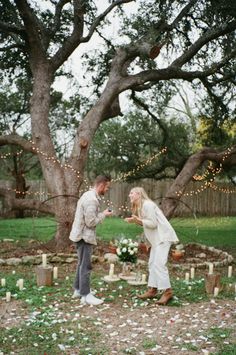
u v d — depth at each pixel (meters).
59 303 6.53
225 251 12.08
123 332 5.38
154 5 13.09
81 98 15.91
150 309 6.29
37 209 11.85
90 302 6.48
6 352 4.73
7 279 7.97
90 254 6.58
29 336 5.20
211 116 15.91
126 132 20.50
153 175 19.05
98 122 11.92
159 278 6.52
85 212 6.44
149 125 20.42
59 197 11.27
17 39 12.60
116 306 6.44
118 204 23.39
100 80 15.16
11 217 22.30
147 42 11.67
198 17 12.98
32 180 24.98
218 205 24.69
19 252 10.88
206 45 13.51
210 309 6.32
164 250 6.59
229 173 19.84
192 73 12.69
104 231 15.77
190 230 17.08
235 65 13.27
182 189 12.25
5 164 22.98
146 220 6.55
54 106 18.33
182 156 17.67
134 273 7.95
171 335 5.29
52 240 11.36
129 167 20.14
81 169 11.63
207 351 4.57
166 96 16.73
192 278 8.28
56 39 13.95
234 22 12.13
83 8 12.54
